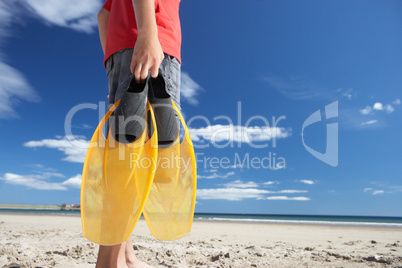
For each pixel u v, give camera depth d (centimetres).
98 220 146
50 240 446
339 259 302
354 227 981
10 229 653
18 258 277
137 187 152
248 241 514
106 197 150
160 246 402
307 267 258
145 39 147
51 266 246
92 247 349
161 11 190
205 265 269
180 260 289
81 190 147
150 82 160
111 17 194
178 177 179
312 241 521
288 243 487
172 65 187
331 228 908
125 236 144
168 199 178
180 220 175
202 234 652
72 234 541
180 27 211
